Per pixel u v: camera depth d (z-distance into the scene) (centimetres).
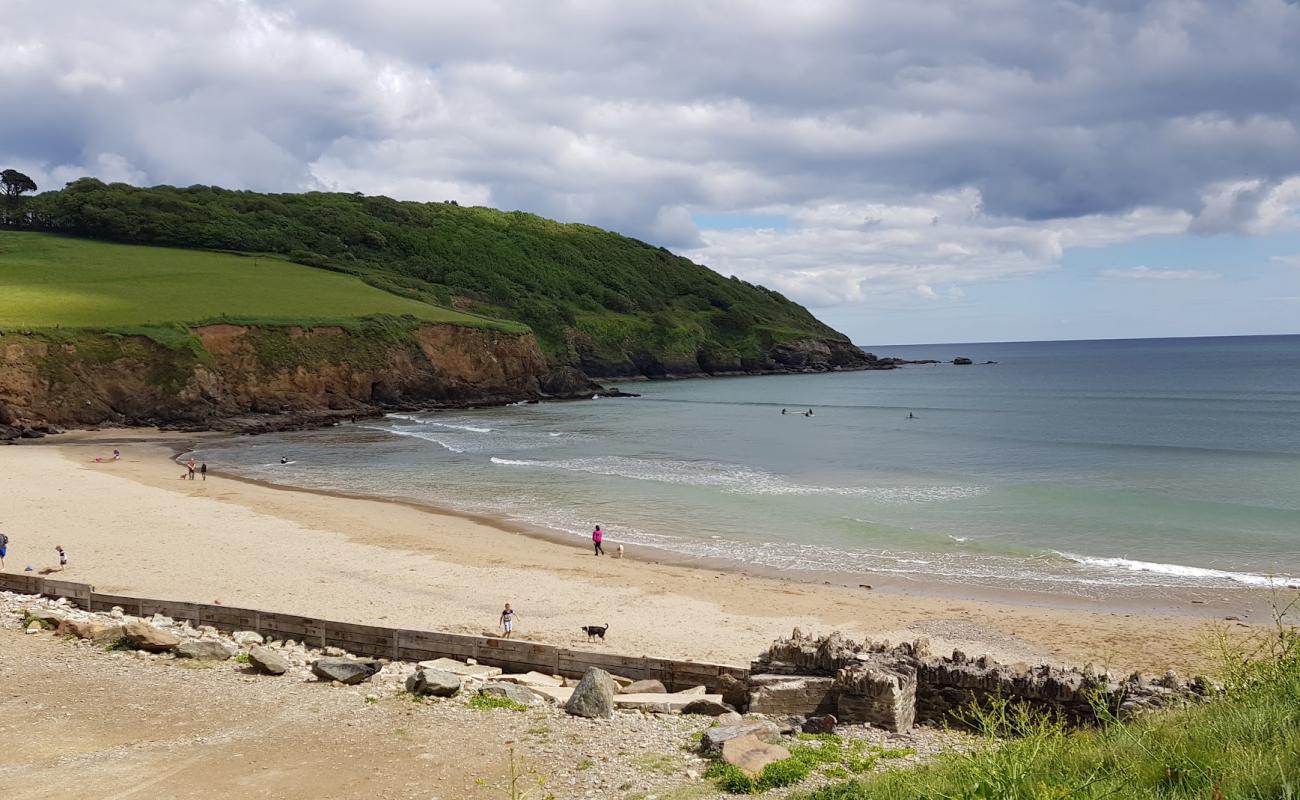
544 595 2858
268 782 1195
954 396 11850
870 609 2711
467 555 3419
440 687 1575
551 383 12094
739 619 2602
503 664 1848
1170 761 833
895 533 3806
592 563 3322
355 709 1503
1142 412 9006
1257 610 2661
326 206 16725
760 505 4459
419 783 1189
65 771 1232
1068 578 3080
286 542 3556
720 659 2186
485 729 1406
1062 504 4353
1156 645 2323
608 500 4638
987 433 7494
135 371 8206
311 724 1427
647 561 3375
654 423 8744
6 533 3588
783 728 1386
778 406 10669
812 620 2592
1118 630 2467
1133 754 894
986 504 4406
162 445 7112
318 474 5562
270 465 5956
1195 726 953
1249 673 1142
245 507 4344
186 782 1195
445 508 4434
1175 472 5266
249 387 8919
